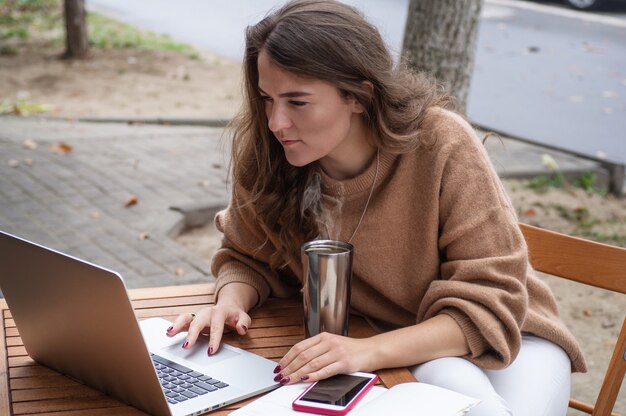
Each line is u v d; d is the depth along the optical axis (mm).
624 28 13281
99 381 1785
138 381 1665
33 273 1729
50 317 1766
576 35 12617
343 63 1930
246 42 2043
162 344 2004
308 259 1916
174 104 8398
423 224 2145
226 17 13500
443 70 4621
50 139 6691
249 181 2256
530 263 2455
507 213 2086
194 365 1898
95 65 10055
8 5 14078
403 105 2105
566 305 4516
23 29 12203
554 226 5605
